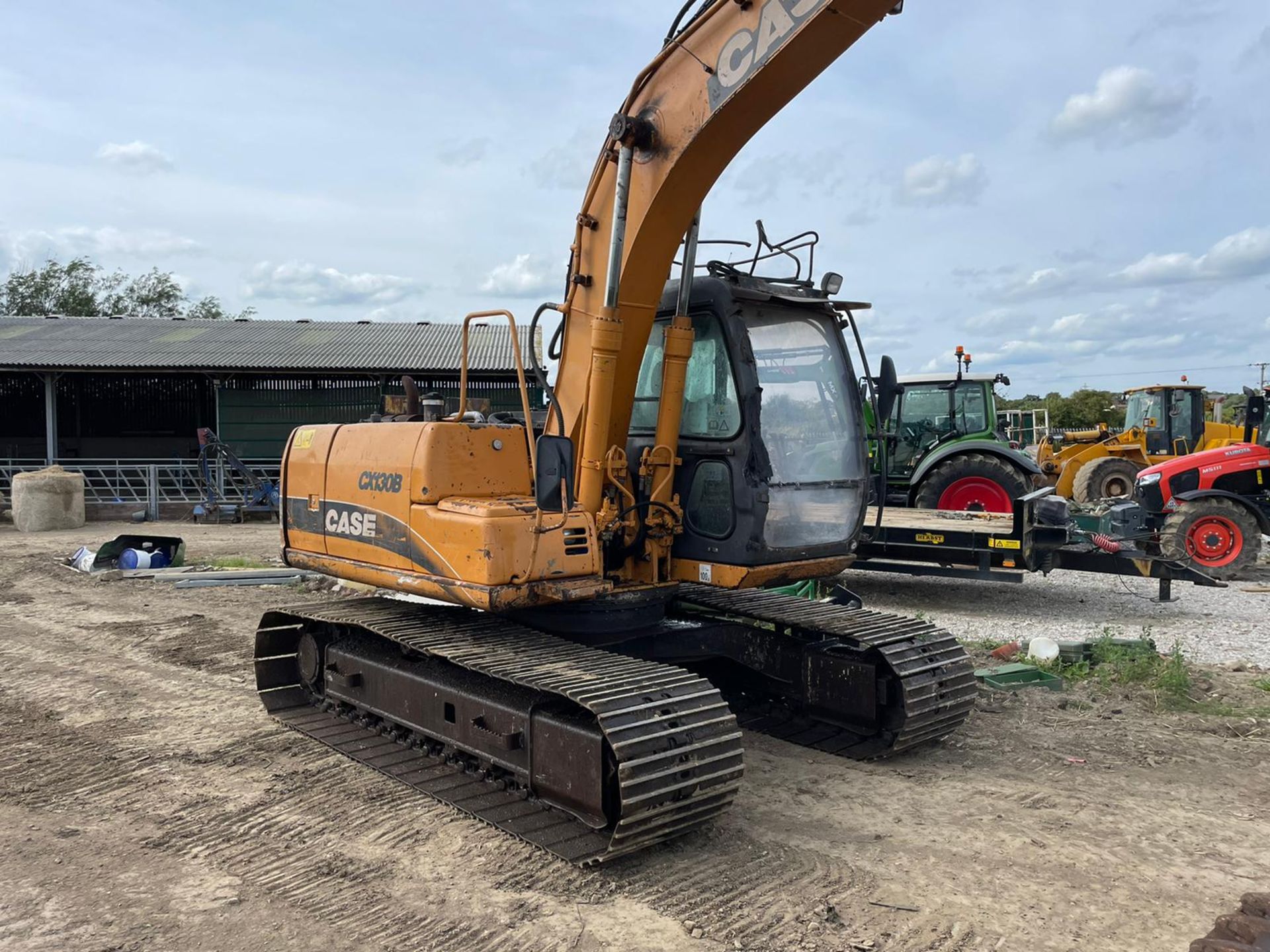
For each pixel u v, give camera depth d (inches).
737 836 165.8
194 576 438.0
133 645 318.7
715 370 188.4
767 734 219.1
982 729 224.2
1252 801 182.1
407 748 208.1
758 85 150.2
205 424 935.7
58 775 198.5
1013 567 362.3
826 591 343.9
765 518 181.9
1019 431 1129.4
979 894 144.5
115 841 165.9
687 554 193.9
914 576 470.0
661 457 189.5
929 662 199.5
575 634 194.7
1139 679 259.9
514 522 169.5
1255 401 518.0
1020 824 171.2
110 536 621.0
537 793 172.1
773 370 191.6
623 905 141.6
